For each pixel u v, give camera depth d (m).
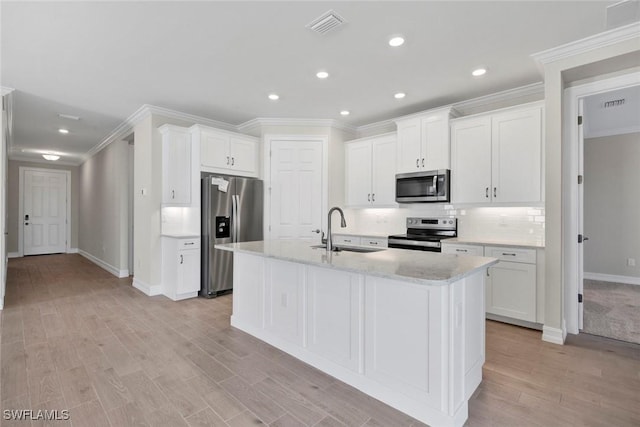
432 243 3.78
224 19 2.33
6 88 3.53
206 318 3.42
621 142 5.16
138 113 4.42
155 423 1.74
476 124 3.64
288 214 4.78
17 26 2.39
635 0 2.10
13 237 7.71
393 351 1.89
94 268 6.32
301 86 3.57
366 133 5.23
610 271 5.24
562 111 2.84
